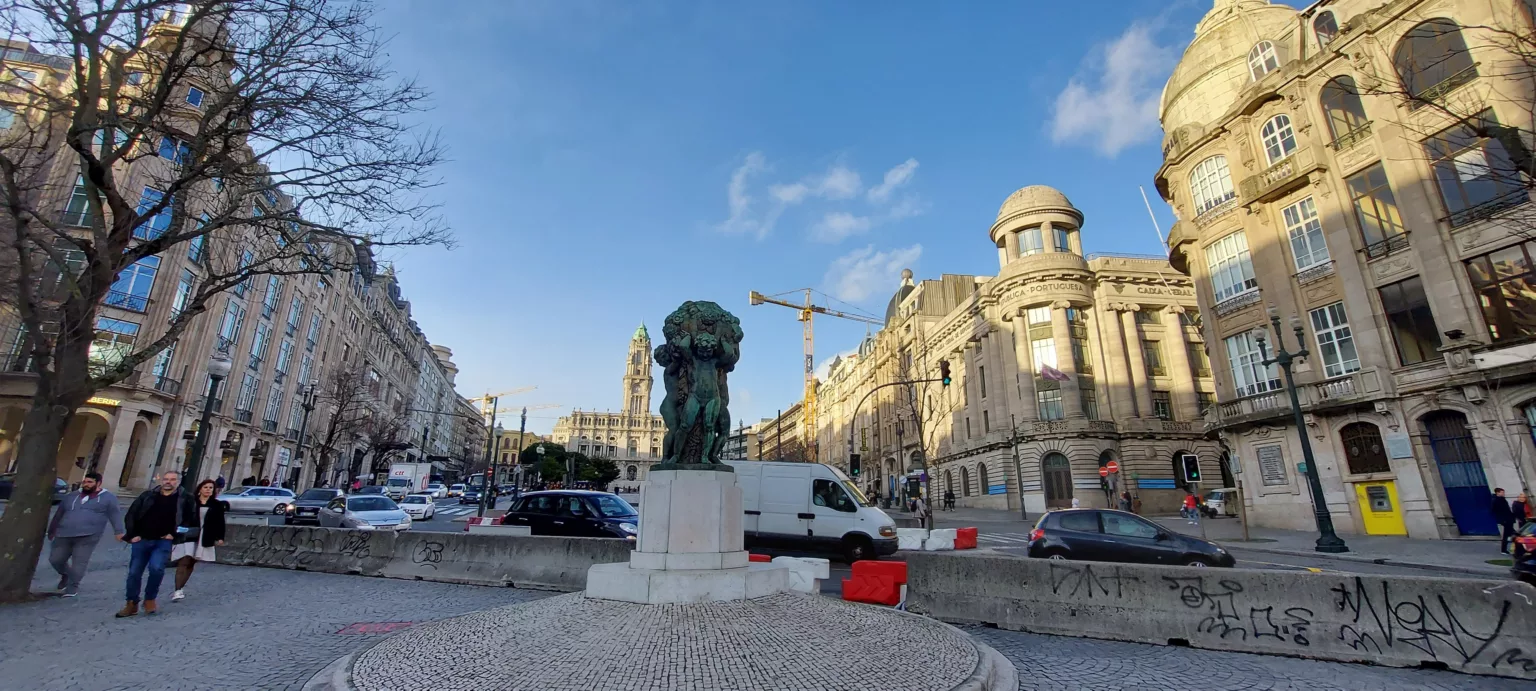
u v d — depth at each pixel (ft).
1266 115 79.36
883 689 14.33
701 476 21.03
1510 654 19.74
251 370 133.59
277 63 31.58
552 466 230.07
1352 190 69.92
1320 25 76.54
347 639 22.75
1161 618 23.93
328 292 171.01
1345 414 69.46
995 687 16.69
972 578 27.30
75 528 29.07
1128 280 144.46
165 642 21.68
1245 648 22.59
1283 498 75.92
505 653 15.83
